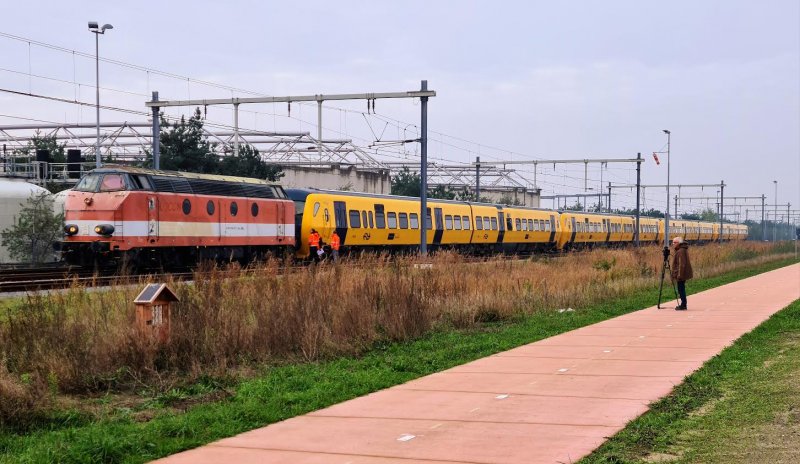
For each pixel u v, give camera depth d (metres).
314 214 40.16
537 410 9.84
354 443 8.40
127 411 10.30
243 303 15.66
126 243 28.86
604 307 23.69
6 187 36.62
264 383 11.68
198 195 32.19
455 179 106.75
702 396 10.67
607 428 8.92
